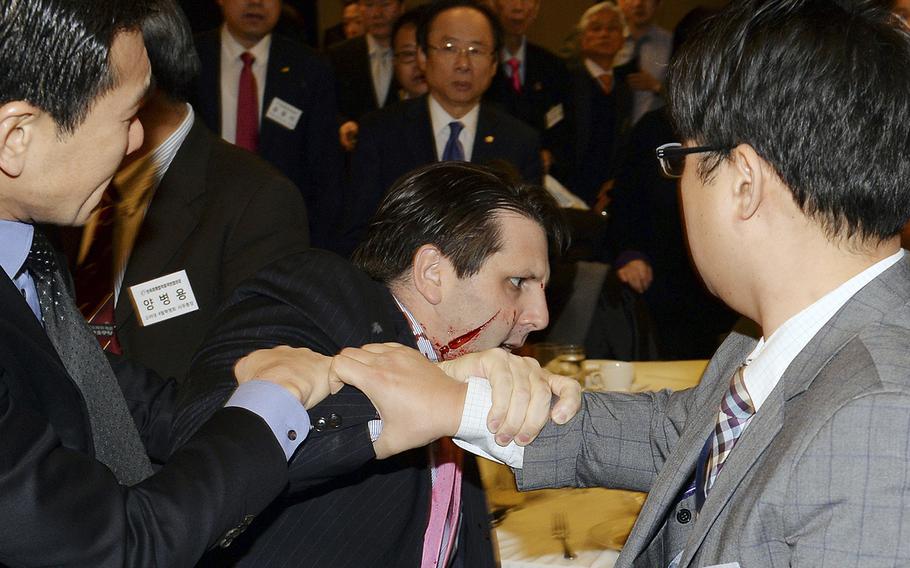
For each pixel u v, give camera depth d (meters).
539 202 1.47
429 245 1.42
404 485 1.30
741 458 0.98
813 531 0.88
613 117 5.46
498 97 5.20
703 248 1.05
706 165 1.02
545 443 1.37
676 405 1.36
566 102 5.38
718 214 1.02
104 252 2.18
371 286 1.38
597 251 3.75
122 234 2.18
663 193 4.41
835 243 0.98
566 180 5.42
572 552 1.72
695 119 1.03
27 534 0.90
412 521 1.32
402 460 1.30
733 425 1.07
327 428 1.14
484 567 1.43
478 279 1.42
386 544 1.29
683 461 1.12
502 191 1.45
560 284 3.05
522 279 1.46
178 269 2.19
